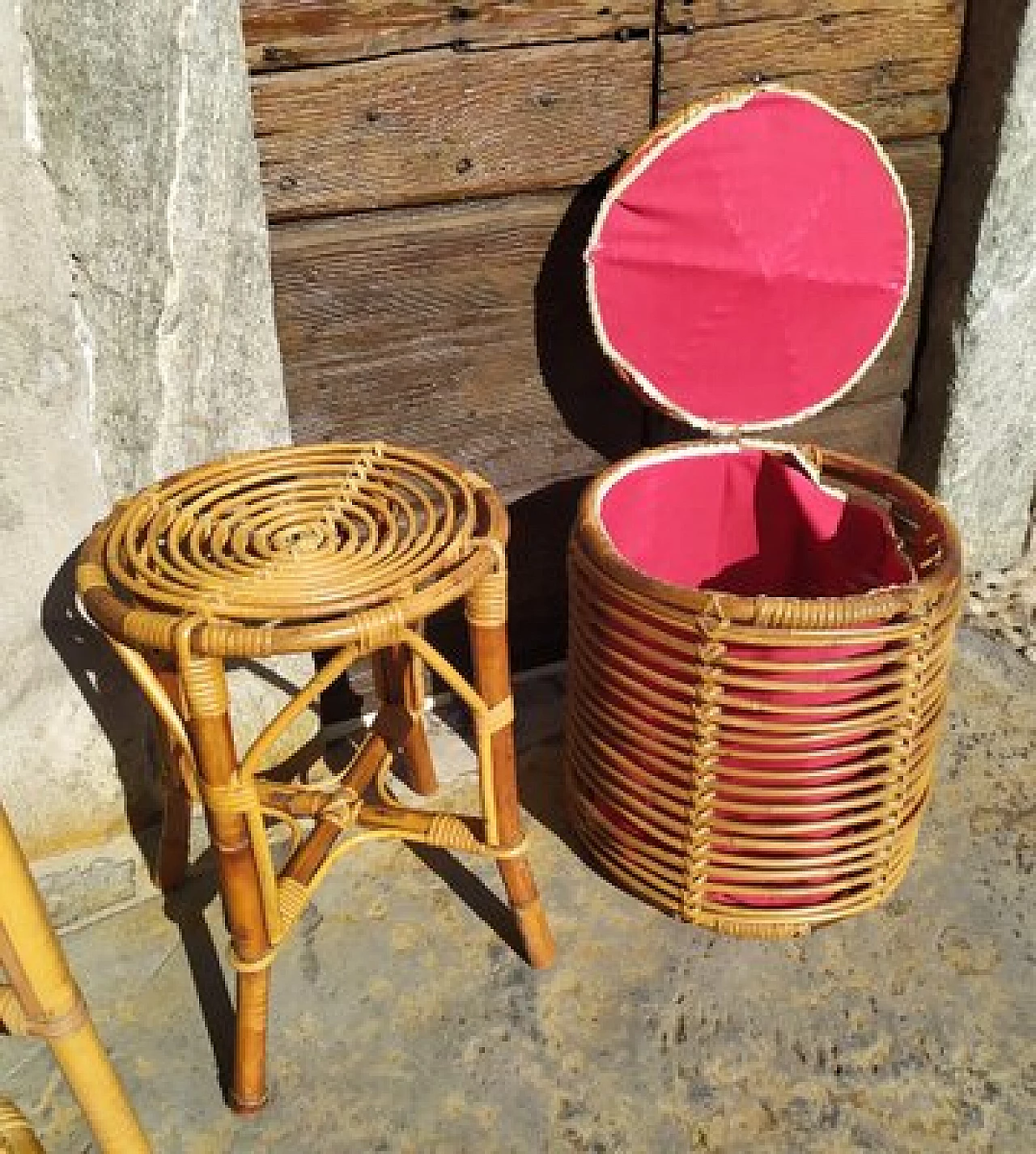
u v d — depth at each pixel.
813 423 2.07
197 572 1.20
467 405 1.78
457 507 1.35
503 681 1.33
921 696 1.41
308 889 1.38
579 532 1.50
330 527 1.30
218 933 1.57
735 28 1.67
